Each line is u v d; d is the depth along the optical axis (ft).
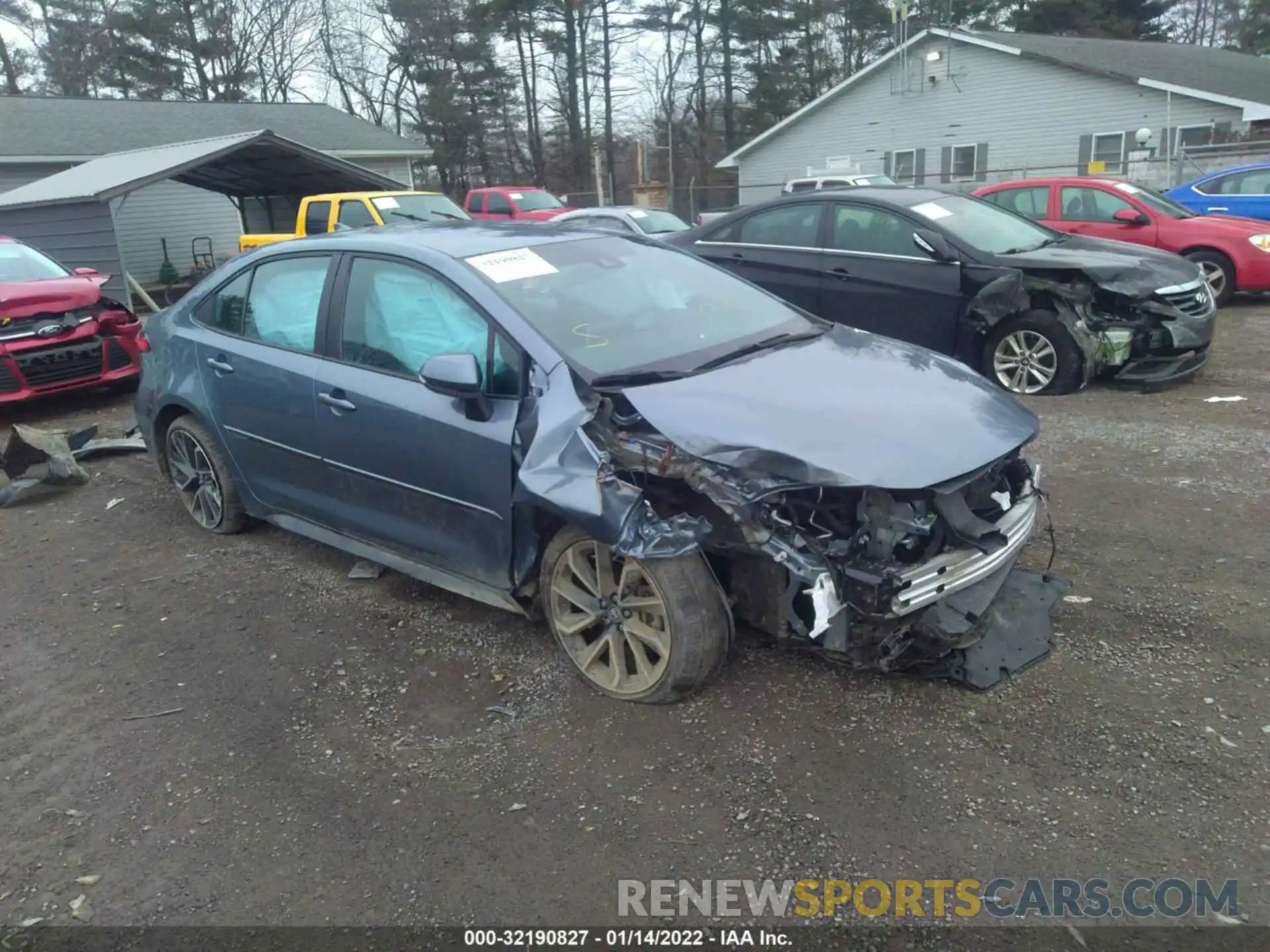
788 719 10.98
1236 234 37.11
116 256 49.52
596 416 11.15
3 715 12.21
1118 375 24.61
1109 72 84.17
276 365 14.70
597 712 11.43
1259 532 15.35
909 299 25.18
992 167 93.97
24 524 19.29
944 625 10.59
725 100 148.77
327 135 90.27
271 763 10.84
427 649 13.20
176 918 8.65
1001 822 9.21
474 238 14.12
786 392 11.54
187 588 15.62
